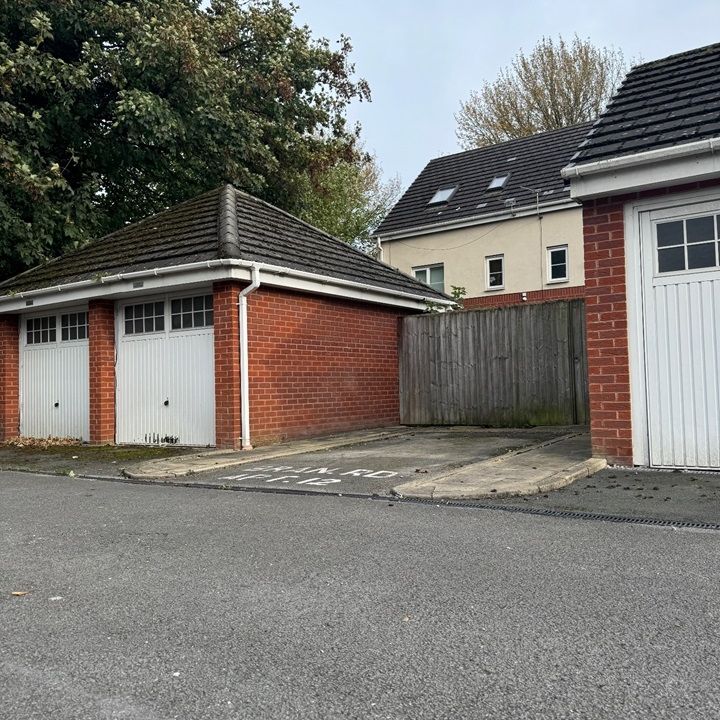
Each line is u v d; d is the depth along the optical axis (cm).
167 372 1155
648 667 280
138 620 344
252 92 1920
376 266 1497
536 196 2144
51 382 1334
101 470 911
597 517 543
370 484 720
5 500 695
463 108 3556
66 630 332
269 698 261
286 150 2019
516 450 927
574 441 1000
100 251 1338
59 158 1722
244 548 477
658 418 750
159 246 1193
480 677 274
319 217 3155
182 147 1778
